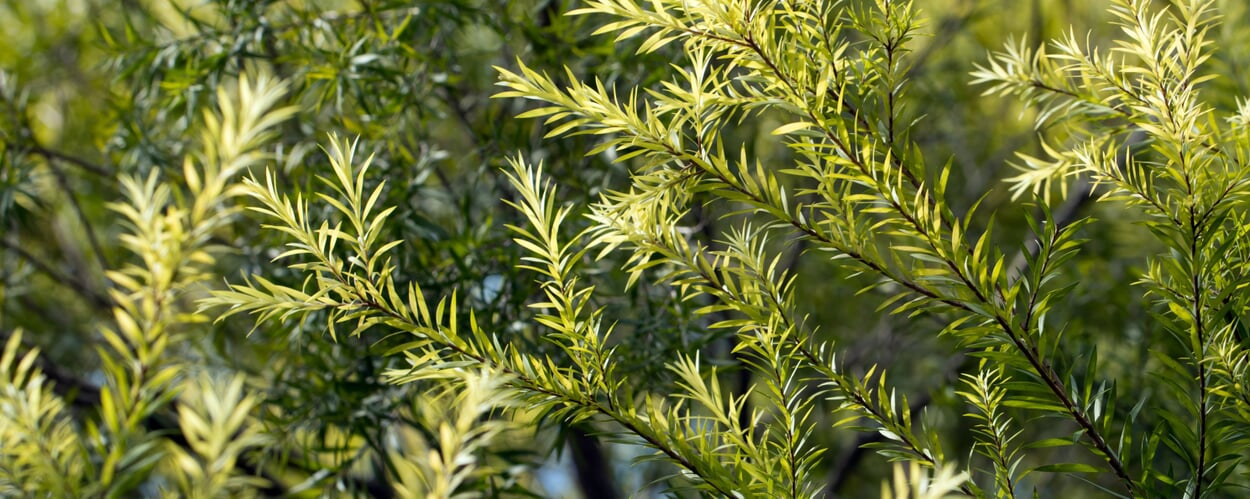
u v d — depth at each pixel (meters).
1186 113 1.35
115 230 3.42
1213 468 1.39
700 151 1.34
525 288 1.79
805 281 3.38
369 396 1.86
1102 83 1.42
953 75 3.46
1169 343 1.72
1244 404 1.34
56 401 1.28
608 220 1.35
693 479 1.36
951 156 1.33
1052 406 1.36
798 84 1.34
